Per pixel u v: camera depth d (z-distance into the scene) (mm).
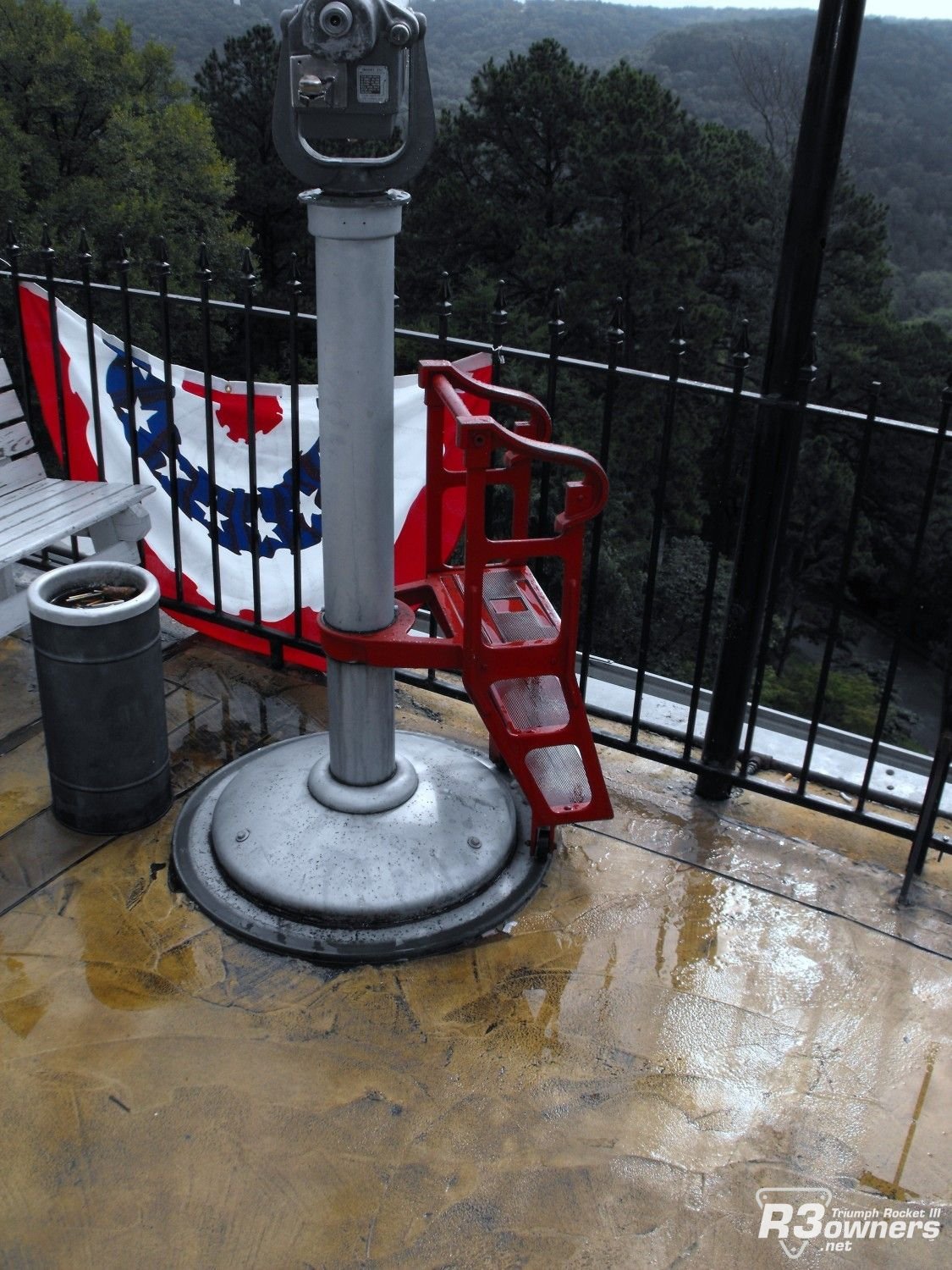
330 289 2230
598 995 2436
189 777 3076
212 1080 2186
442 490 2740
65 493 3367
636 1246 1916
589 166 26391
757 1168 2070
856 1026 2398
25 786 3014
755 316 27266
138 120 23469
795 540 27734
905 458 28031
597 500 2285
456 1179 2016
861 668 30359
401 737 3057
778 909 2721
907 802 3135
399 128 2172
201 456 3570
